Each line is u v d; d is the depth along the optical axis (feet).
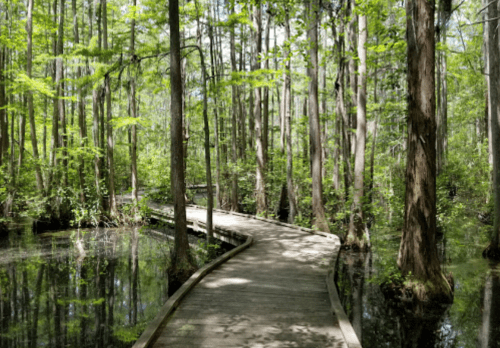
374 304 22.58
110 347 17.95
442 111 74.79
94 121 53.31
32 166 51.78
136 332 19.66
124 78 53.11
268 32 56.65
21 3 54.54
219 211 60.95
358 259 33.81
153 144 75.05
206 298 19.13
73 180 56.95
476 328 19.13
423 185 21.59
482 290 24.45
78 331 19.76
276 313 17.13
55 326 20.40
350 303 22.91
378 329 19.30
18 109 49.34
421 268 21.53
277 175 62.23
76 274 30.81
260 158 59.11
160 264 34.32
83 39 66.28
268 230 41.70
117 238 46.93
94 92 53.26
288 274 23.88
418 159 21.56
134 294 25.88
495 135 32.71
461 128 93.15
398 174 47.96
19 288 27.07
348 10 34.30
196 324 15.79
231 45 61.62
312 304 18.39
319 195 41.75
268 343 14.08
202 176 79.51
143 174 73.97
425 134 21.29
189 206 70.69
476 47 51.47
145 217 56.39
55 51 57.57
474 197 58.59
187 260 26.40
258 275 23.58
